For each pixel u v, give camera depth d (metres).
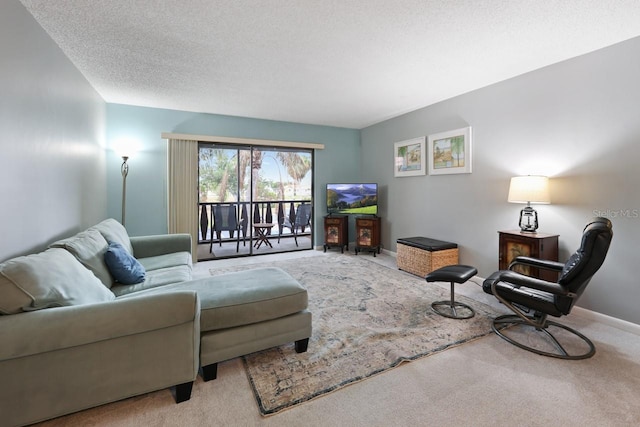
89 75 3.06
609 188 2.42
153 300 1.40
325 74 3.06
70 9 1.94
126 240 2.95
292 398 1.52
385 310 2.66
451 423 1.36
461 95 3.71
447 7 1.93
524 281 2.04
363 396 1.55
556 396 1.54
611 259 2.41
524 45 2.43
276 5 1.91
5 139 1.68
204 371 1.66
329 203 5.42
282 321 1.86
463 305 2.74
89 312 1.30
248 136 4.91
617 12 1.95
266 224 5.32
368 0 1.86
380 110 4.46
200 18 2.06
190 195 4.48
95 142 3.47
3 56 1.66
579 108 2.59
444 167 3.95
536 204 2.95
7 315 1.23
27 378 1.22
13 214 1.76
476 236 3.56
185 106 4.22
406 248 3.95
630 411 1.43
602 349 2.01
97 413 1.42
